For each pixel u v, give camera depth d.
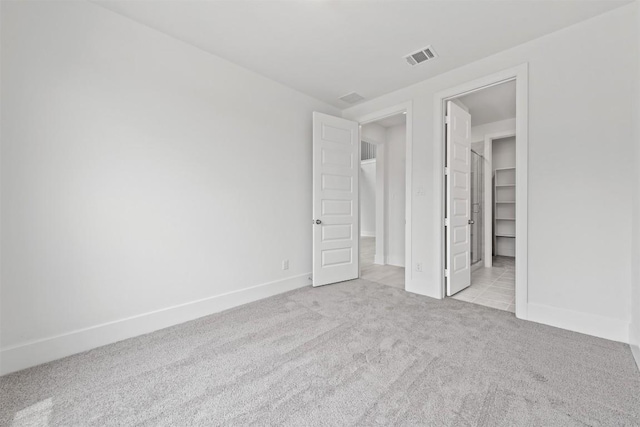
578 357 1.81
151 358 1.84
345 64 2.82
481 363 1.75
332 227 3.65
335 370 1.69
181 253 2.45
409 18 2.12
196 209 2.55
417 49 2.55
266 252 3.13
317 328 2.29
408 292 3.28
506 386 1.52
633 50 1.96
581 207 2.18
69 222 1.90
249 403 1.41
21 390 1.52
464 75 2.83
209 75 2.62
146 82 2.24
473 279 3.93
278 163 3.25
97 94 2.01
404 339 2.08
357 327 2.30
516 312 2.49
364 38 2.38
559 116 2.27
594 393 1.46
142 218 2.23
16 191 1.71
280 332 2.22
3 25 1.67
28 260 1.75
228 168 2.78
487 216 4.74
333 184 3.64
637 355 1.74
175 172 2.41
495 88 3.28
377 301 2.96
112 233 2.08
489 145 4.71
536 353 1.86
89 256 1.98
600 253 2.10
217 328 2.30
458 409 1.35
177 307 2.42
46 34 1.80
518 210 2.46
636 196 1.87
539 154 2.36
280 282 3.26
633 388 1.49
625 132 2.00
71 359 1.83
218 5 2.00
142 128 2.22
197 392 1.50
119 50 2.10
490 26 2.21
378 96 3.62
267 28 2.26
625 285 2.00
